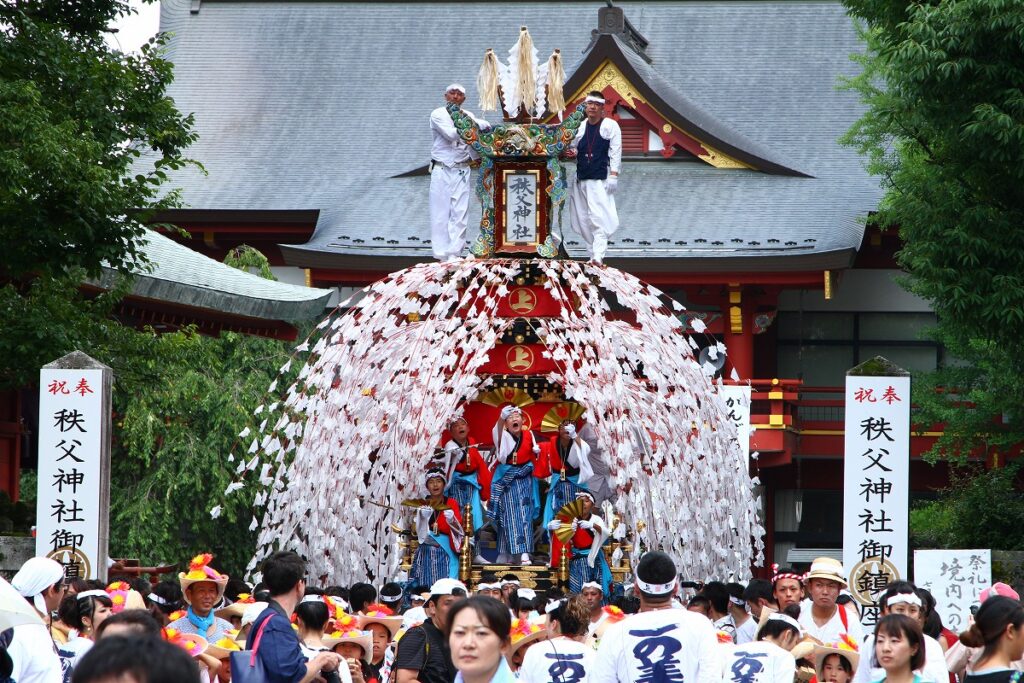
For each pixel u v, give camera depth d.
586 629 8.84
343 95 40.66
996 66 17.47
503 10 42.72
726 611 11.67
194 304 23.62
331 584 14.71
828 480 34.00
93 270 17.55
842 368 34.12
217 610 10.45
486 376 15.54
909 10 18.98
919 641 7.81
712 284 31.11
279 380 28.12
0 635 7.77
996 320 18.77
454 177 16.03
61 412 14.05
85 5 19.27
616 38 35.06
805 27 40.66
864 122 27.66
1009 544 21.94
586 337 14.31
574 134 15.67
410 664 8.64
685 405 14.38
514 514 15.06
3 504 20.86
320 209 35.81
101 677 3.78
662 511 14.34
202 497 27.20
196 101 40.50
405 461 14.51
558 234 16.12
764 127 37.72
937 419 28.34
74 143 16.61
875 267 34.12
